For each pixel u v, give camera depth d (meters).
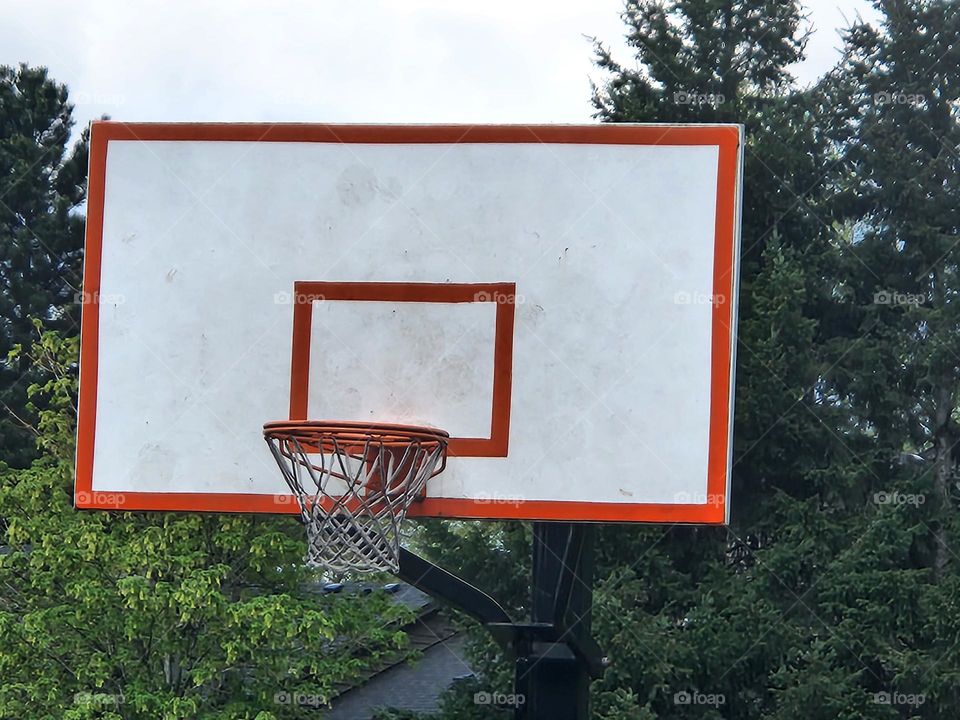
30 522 11.32
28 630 10.82
